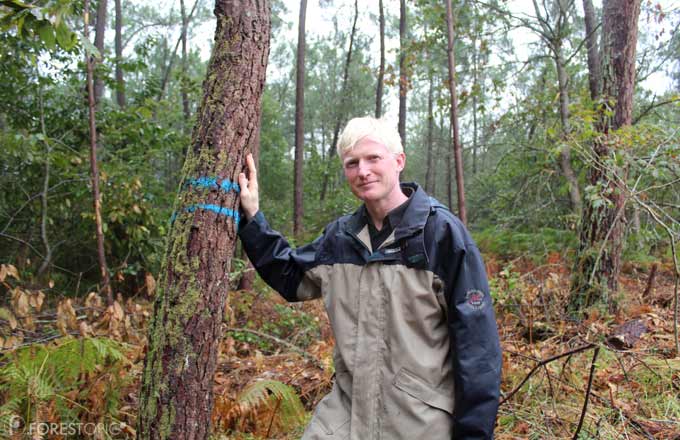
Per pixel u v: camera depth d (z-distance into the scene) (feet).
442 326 5.91
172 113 29.96
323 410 6.24
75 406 9.31
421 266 5.71
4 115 24.41
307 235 40.19
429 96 59.16
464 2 27.43
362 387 5.83
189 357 6.13
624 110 17.37
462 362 5.48
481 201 37.76
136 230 21.42
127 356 11.11
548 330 14.94
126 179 21.90
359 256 6.11
